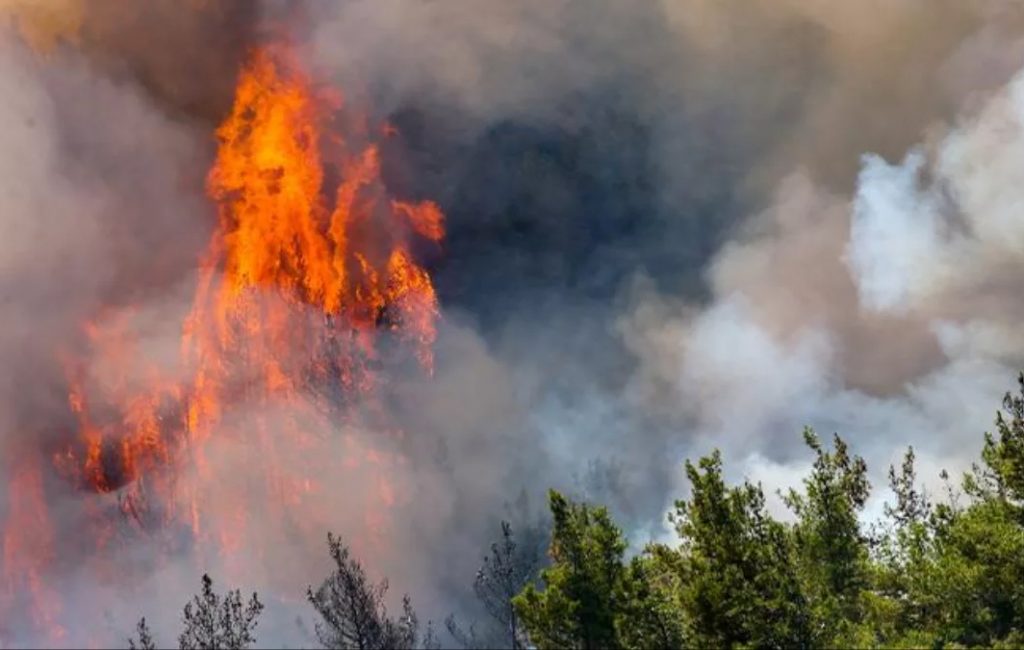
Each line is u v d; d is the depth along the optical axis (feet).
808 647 221.87
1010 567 229.66
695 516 235.61
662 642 230.48
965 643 231.09
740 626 222.69
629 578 234.99
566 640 231.09
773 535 231.71
